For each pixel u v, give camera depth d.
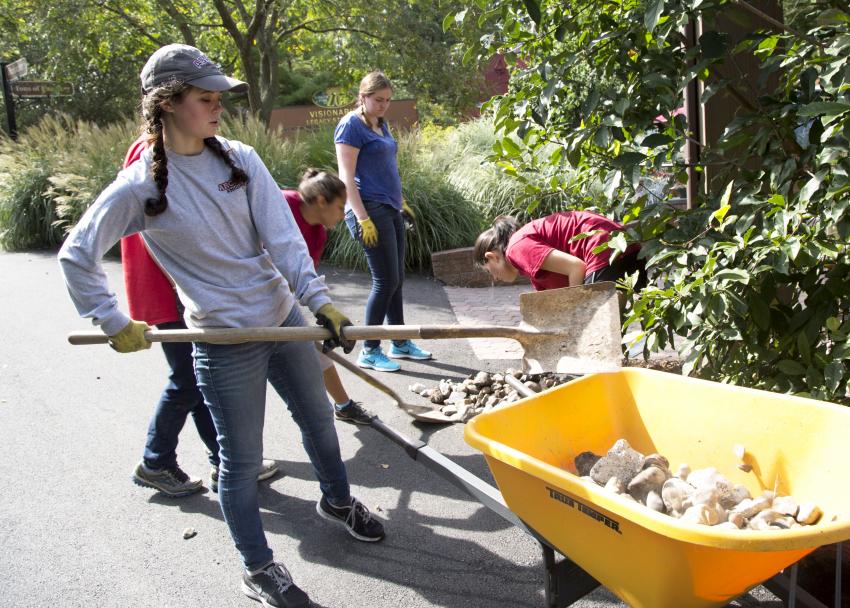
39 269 9.55
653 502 2.26
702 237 3.23
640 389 2.84
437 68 17.05
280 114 13.77
